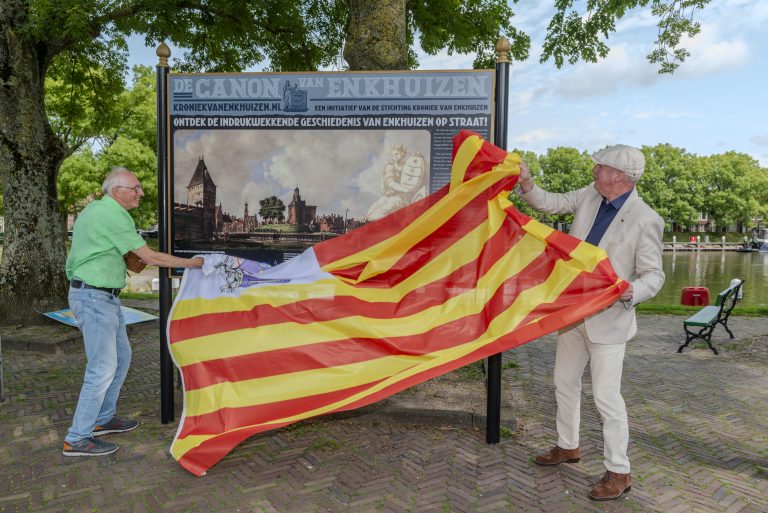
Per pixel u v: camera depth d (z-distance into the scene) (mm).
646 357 6883
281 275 3756
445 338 3512
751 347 7406
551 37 9188
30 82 8367
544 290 3283
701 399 5117
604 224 3217
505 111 3965
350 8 5441
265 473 3471
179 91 4301
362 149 4234
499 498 3148
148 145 31016
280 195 4328
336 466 3572
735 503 3115
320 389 3486
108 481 3344
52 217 8633
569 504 3088
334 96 4223
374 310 3648
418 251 3684
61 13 7129
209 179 4344
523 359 6918
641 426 4379
